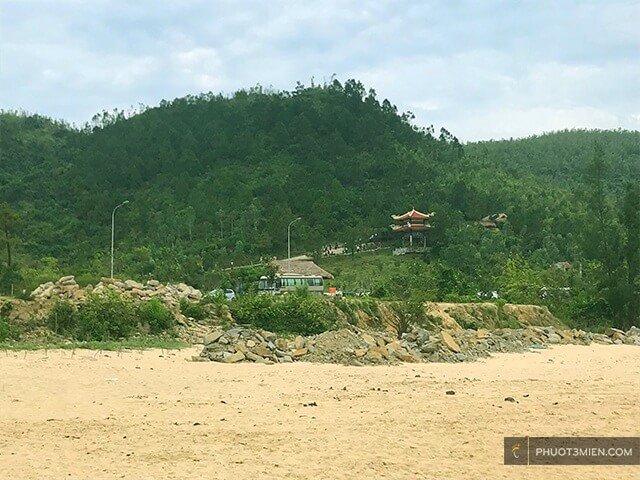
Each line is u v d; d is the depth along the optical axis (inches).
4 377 771.4
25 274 2623.0
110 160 5866.1
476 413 613.3
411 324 1815.9
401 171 5841.5
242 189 5388.8
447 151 6825.8
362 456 453.1
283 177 5689.0
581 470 435.2
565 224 4416.8
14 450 457.7
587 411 631.2
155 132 6481.3
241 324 1633.9
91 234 4788.4
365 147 6461.6
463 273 3474.4
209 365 992.2
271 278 2856.8
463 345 1305.4
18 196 5344.5
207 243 4347.9
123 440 489.4
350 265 4143.7
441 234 4347.9
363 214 5073.8
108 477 400.5
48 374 810.8
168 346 1258.0
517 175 6510.8
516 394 743.1
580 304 2522.1
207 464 429.4
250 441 490.3
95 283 1916.8
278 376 882.1
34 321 1423.5
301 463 434.0
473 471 425.1
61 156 6299.2
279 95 7500.0
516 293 2684.5
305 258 3981.3
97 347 1146.0
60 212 5191.9
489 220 4825.3
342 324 1705.2
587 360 1264.8
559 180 6796.3
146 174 5851.4
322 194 5182.1
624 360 1277.1
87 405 630.5
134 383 776.3
